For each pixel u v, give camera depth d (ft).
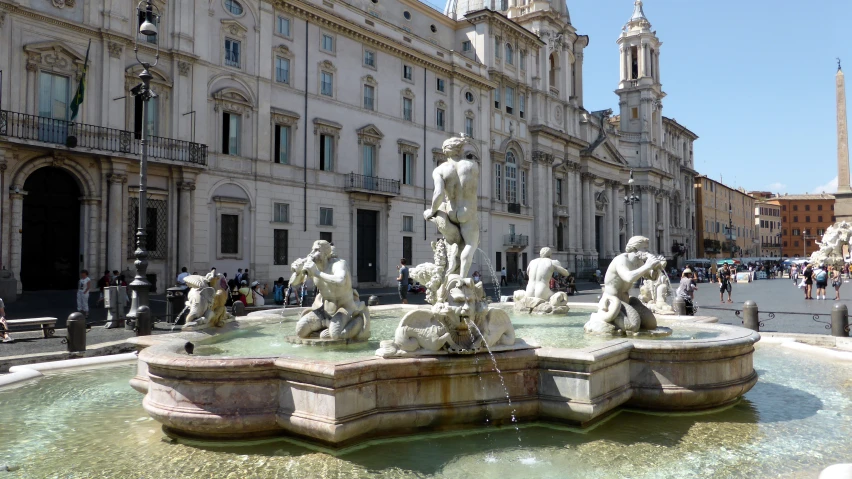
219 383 17.46
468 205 28.84
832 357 33.17
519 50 172.65
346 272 23.93
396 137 131.54
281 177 107.65
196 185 93.56
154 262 88.48
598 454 17.25
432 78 141.90
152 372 18.38
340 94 119.44
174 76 91.45
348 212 120.16
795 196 433.07
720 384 21.49
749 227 391.86
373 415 17.47
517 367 19.58
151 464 16.37
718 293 113.70
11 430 19.62
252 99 103.30
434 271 22.58
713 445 18.16
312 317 23.82
